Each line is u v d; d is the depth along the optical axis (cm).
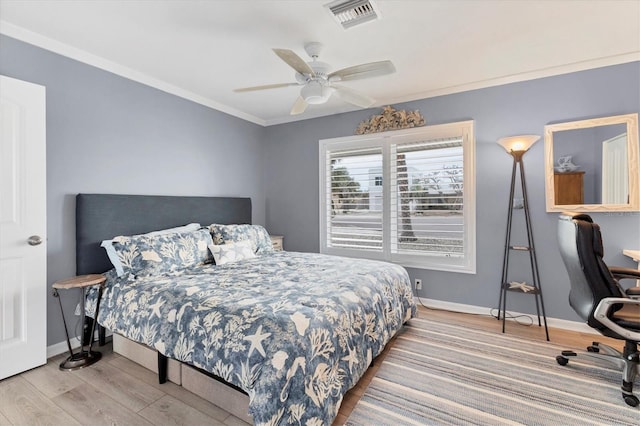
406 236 360
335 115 409
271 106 390
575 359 222
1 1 185
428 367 213
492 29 218
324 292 190
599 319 178
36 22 209
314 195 427
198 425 159
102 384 195
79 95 251
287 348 138
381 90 337
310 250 432
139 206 287
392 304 238
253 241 339
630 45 242
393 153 368
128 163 286
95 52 252
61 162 240
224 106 386
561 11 198
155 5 191
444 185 338
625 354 193
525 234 297
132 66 278
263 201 465
